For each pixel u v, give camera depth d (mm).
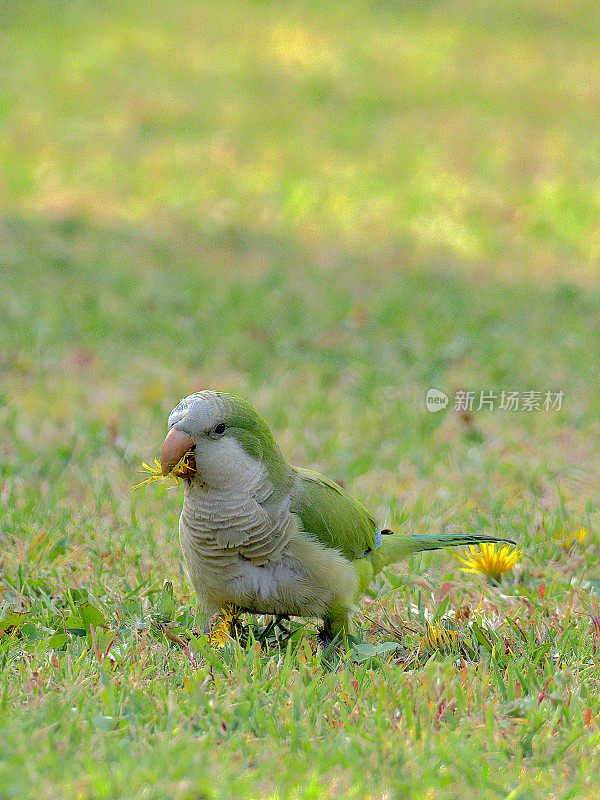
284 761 4684
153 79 32406
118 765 4566
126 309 15344
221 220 21938
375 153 27109
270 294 16578
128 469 9711
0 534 7805
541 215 23469
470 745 4887
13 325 14266
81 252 18594
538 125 30094
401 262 19578
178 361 13312
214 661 5746
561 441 11172
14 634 6023
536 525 8508
